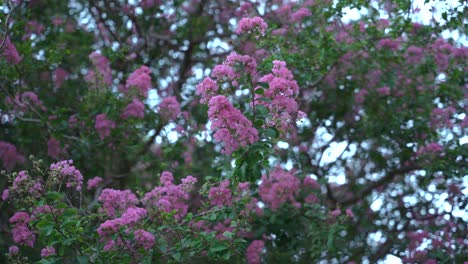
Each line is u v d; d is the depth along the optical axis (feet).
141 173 29.19
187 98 32.68
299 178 29.27
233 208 21.95
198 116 31.91
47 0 30.66
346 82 30.58
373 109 30.71
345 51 29.45
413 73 30.58
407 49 30.50
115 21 33.19
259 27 19.01
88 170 29.01
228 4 34.24
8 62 26.73
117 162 29.30
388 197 32.09
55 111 28.09
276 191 27.86
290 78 18.30
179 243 20.95
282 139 18.63
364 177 32.27
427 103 30.55
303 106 31.22
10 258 21.95
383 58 30.17
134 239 18.85
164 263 21.44
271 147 19.31
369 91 30.60
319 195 30.19
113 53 30.27
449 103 31.30
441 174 30.86
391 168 31.76
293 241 28.40
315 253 27.73
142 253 19.30
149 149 29.96
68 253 20.45
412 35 31.09
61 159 28.71
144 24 33.30
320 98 31.24
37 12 30.48
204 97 18.04
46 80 30.12
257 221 28.07
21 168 28.35
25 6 30.27
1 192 27.37
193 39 32.73
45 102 30.04
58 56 28.73
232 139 17.25
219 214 21.99
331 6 30.53
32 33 30.25
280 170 28.37
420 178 31.37
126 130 28.66
